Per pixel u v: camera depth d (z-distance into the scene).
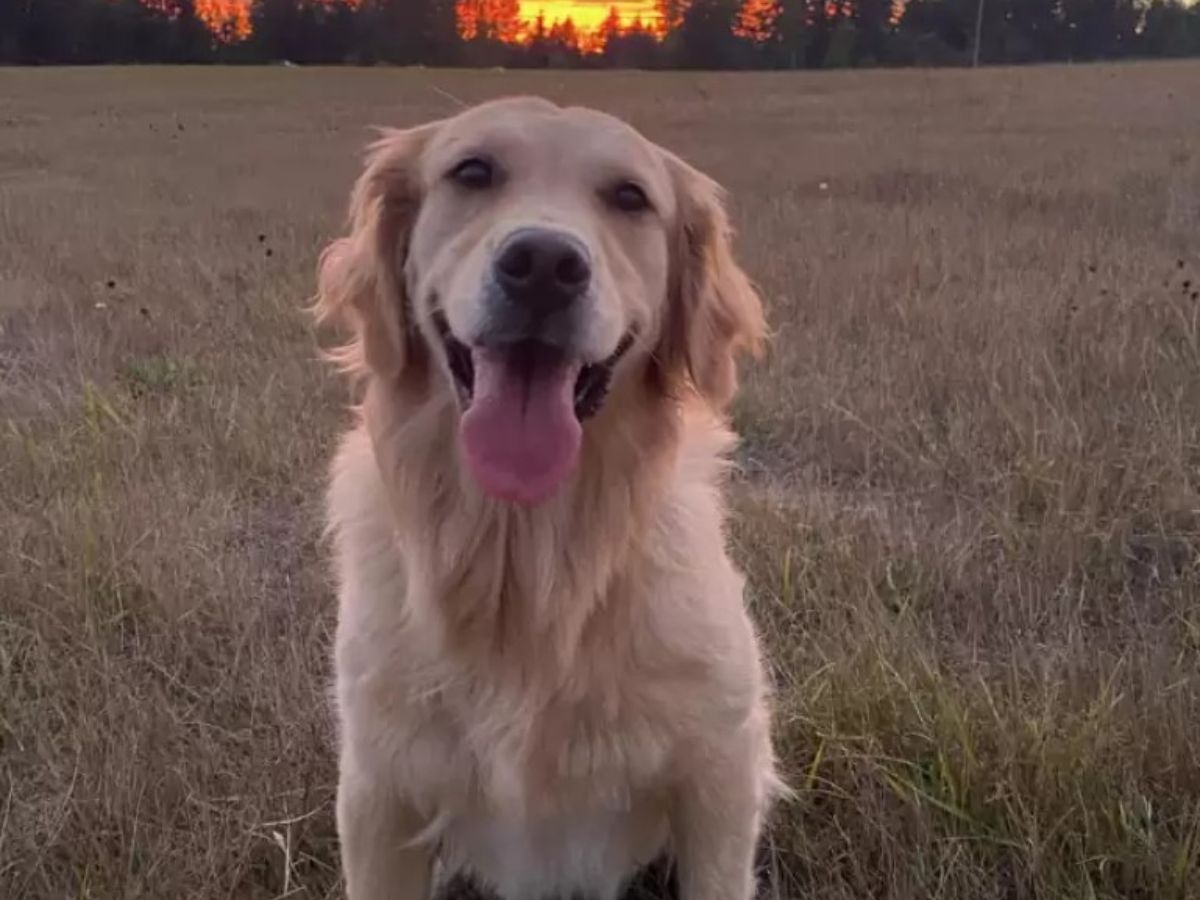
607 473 0.58
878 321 1.59
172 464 1.12
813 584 0.90
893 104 6.94
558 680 0.56
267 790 0.70
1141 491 1.04
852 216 2.64
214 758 0.72
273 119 6.58
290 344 1.52
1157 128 4.96
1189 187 2.97
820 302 1.69
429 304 0.58
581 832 0.61
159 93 8.48
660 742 0.58
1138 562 0.97
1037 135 4.84
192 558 0.94
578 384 0.58
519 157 0.59
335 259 0.64
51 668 0.80
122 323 1.65
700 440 0.67
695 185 0.65
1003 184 3.18
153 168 4.27
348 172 4.00
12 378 1.44
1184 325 1.40
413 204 0.62
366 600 0.59
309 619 0.89
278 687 0.77
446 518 0.57
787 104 7.11
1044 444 1.12
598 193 0.60
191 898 0.63
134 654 0.83
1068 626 0.84
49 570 0.91
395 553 0.59
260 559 1.00
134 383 1.36
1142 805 0.66
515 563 0.56
